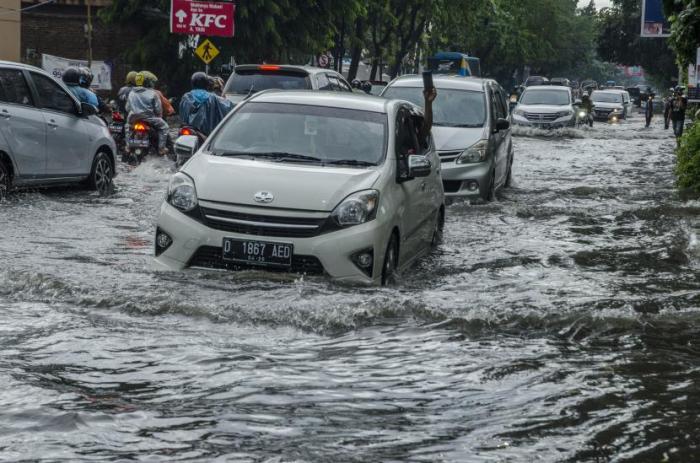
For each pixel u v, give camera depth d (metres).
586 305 9.75
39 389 6.57
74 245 12.70
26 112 17.50
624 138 49.84
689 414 6.36
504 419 6.17
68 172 18.66
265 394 6.62
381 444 5.63
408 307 9.28
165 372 7.11
